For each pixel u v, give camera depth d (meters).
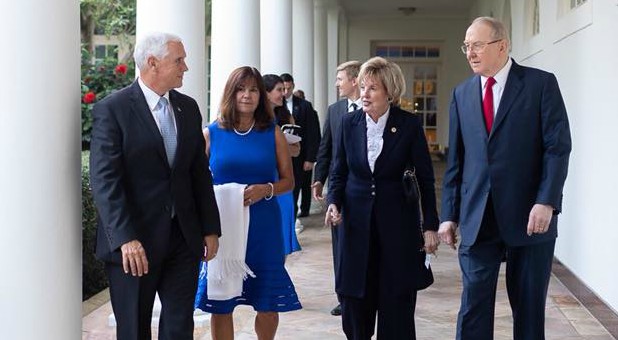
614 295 5.32
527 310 3.88
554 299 6.31
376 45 21.33
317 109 15.95
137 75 3.91
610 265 5.42
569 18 6.80
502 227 3.74
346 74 5.20
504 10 11.45
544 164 3.69
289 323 5.61
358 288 4.02
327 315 5.86
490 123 3.79
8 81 2.89
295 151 4.83
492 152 3.75
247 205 4.12
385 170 4.00
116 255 3.21
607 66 5.54
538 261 3.84
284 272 4.28
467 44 3.78
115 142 3.21
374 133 4.02
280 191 4.24
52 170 2.99
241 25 7.44
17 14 2.88
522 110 3.71
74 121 3.11
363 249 4.02
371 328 4.25
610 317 5.37
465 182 3.88
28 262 2.96
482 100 3.81
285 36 10.62
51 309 3.03
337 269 4.14
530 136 3.72
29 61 2.90
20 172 2.92
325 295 6.56
